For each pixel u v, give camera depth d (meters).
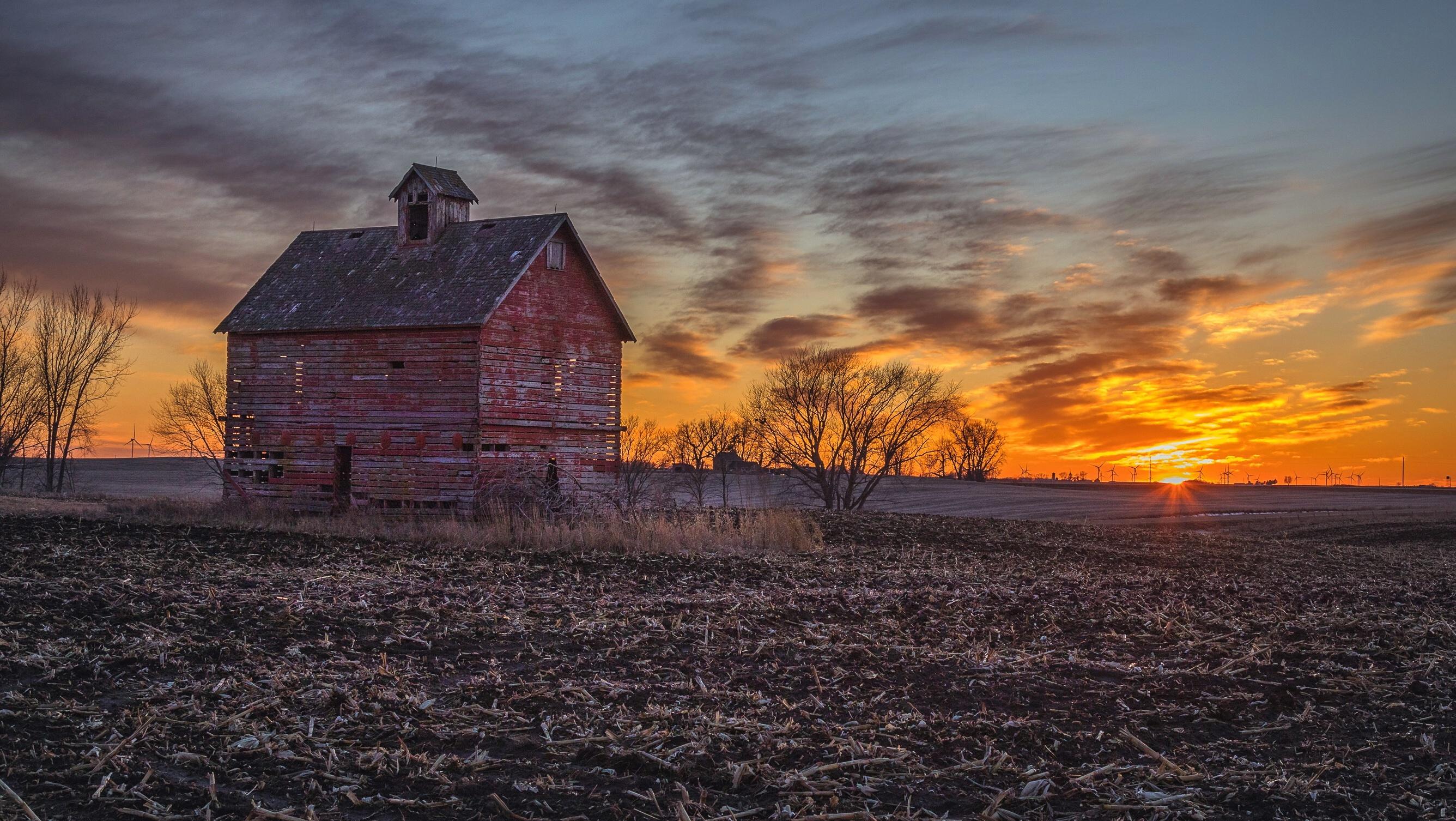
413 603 17.44
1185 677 13.58
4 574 18.56
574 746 10.27
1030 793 9.24
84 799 8.44
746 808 8.73
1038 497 94.81
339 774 9.27
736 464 76.56
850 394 63.78
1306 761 10.28
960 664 14.07
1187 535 40.94
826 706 11.91
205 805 8.44
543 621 16.62
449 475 33.22
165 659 12.91
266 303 36.94
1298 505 86.25
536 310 35.16
